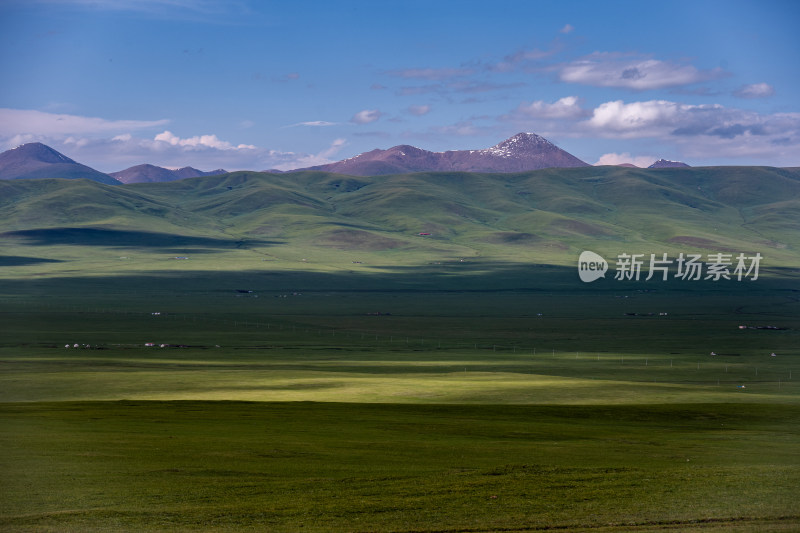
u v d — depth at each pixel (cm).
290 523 3581
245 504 3900
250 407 8388
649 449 5853
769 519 3678
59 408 8019
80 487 4212
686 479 4491
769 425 7669
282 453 5334
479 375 12462
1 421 6812
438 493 4150
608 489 4244
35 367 13662
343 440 6041
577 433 6794
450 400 9619
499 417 7944
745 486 4306
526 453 5572
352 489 4234
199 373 12612
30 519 3606
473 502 3962
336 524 3575
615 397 9938
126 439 5800
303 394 10056
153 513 3719
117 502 3916
